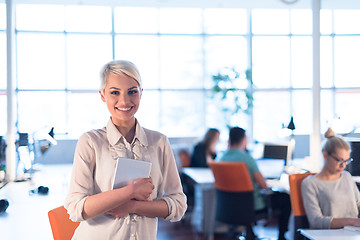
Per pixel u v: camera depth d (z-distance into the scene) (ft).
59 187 11.94
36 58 29.76
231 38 31.99
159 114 32.12
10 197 10.34
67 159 28.76
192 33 31.76
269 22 31.71
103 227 4.15
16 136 13.94
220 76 29.19
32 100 29.86
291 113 32.04
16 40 29.37
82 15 30.04
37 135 13.75
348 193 7.99
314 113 14.10
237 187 11.76
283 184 12.68
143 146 4.42
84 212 3.97
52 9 29.60
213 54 32.12
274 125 32.01
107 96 4.26
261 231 15.21
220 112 30.42
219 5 28.27
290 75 31.94
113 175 4.20
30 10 29.32
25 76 29.71
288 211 12.37
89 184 4.20
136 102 4.29
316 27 14.10
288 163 15.48
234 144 12.83
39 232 6.98
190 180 16.16
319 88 14.06
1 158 12.65
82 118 30.45
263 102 32.07
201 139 18.17
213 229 15.10
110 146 4.29
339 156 7.88
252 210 11.79
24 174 13.99
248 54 31.94
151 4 27.66
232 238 14.58
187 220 17.21
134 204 4.12
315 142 14.08
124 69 4.20
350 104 13.34
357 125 12.22
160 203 4.27
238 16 31.76
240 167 11.51
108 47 30.71
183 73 32.12
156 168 4.43
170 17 31.42
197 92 32.63
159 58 31.68
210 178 14.47
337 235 6.44
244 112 29.43
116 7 30.45
